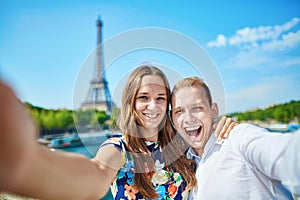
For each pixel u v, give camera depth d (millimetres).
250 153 1491
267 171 1366
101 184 787
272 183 1656
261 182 1646
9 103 378
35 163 526
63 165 668
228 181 1660
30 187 531
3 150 375
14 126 381
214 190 1692
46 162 574
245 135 1580
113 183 1749
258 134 1516
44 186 567
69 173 678
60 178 632
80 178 712
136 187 1684
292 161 1202
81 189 703
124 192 1697
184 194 1790
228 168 1688
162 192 1721
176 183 1756
